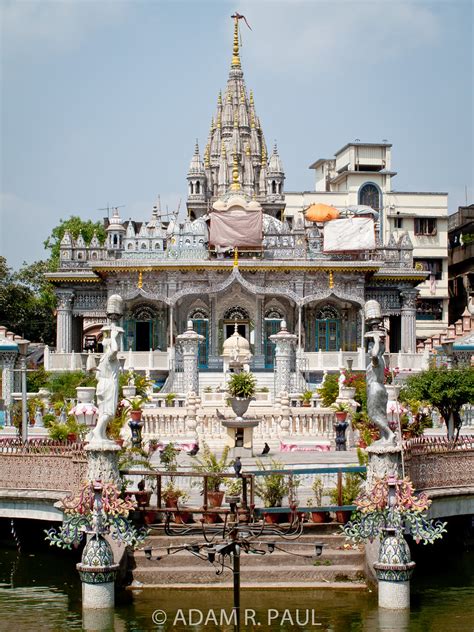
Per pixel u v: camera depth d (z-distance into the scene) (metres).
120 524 23.00
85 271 72.00
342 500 25.66
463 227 94.75
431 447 27.47
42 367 59.50
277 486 25.66
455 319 95.00
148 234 69.94
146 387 50.00
